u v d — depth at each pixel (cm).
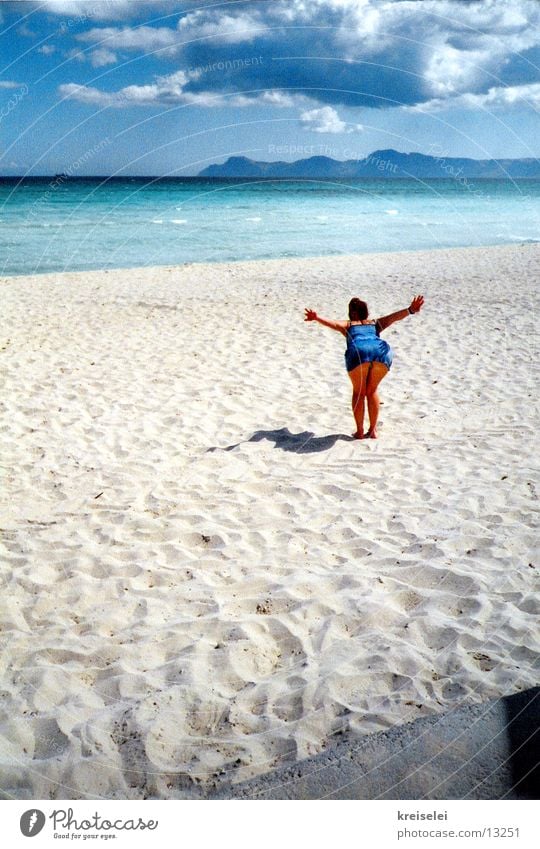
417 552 382
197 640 314
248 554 392
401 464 510
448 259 1700
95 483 490
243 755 247
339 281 1365
